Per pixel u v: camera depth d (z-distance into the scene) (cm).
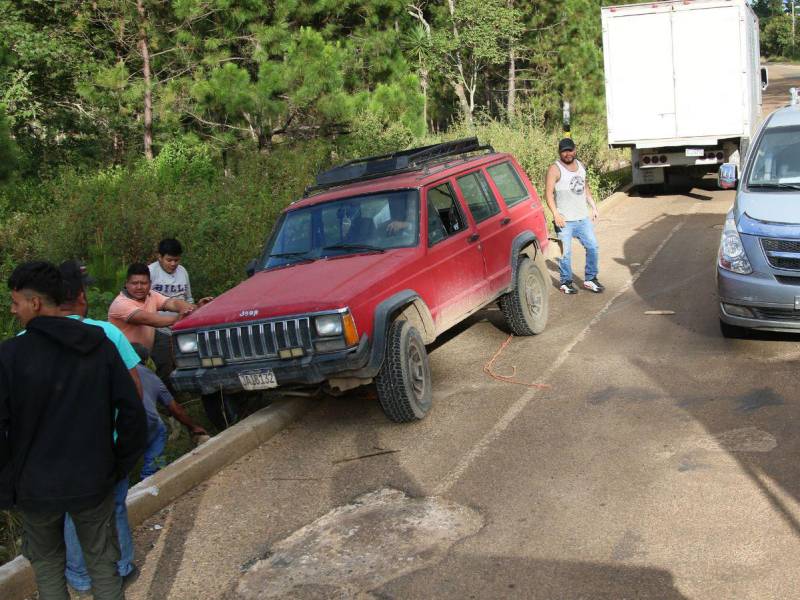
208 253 1039
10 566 460
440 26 3144
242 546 492
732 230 754
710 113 1703
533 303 867
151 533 521
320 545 480
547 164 1809
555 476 530
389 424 659
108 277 963
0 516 541
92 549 371
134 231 1072
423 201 738
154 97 1934
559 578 416
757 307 730
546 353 801
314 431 666
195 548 496
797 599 377
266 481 581
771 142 841
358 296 617
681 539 439
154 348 726
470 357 815
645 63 1720
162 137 1942
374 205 746
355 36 2136
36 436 349
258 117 1789
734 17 1656
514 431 612
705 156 1766
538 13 3097
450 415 660
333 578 442
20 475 349
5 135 1091
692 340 794
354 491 547
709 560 417
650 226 1497
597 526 462
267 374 614
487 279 794
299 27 2016
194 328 639
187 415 674
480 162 872
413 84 2014
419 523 491
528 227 891
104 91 1912
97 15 1953
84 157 2000
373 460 593
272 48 1833
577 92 3044
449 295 732
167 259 768
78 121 2070
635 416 616
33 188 1536
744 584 394
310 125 1850
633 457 546
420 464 575
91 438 354
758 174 817
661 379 691
